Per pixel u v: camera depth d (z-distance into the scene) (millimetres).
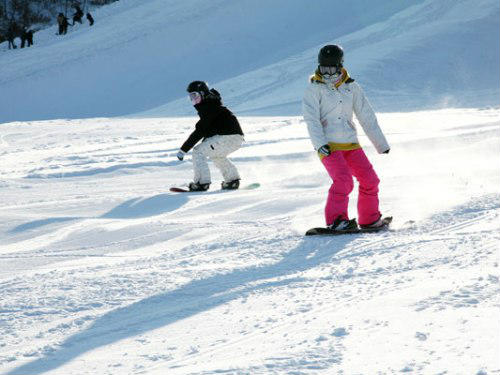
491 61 62094
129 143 28984
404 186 14906
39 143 31297
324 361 4914
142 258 9797
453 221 10984
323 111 11062
